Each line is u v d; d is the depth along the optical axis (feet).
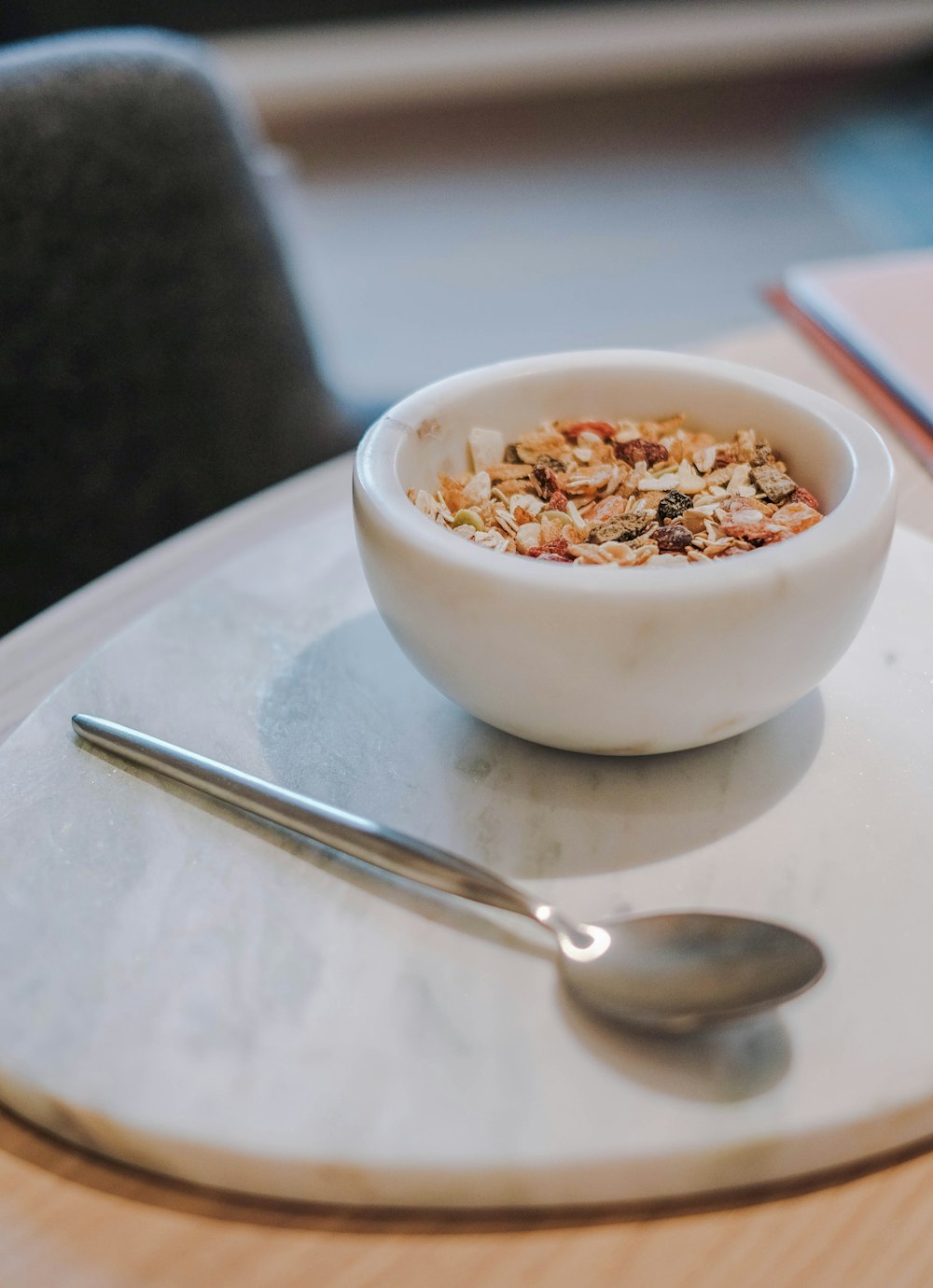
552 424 1.58
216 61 8.54
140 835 1.35
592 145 9.63
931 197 7.82
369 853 1.28
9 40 8.67
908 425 1.88
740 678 1.29
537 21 10.26
